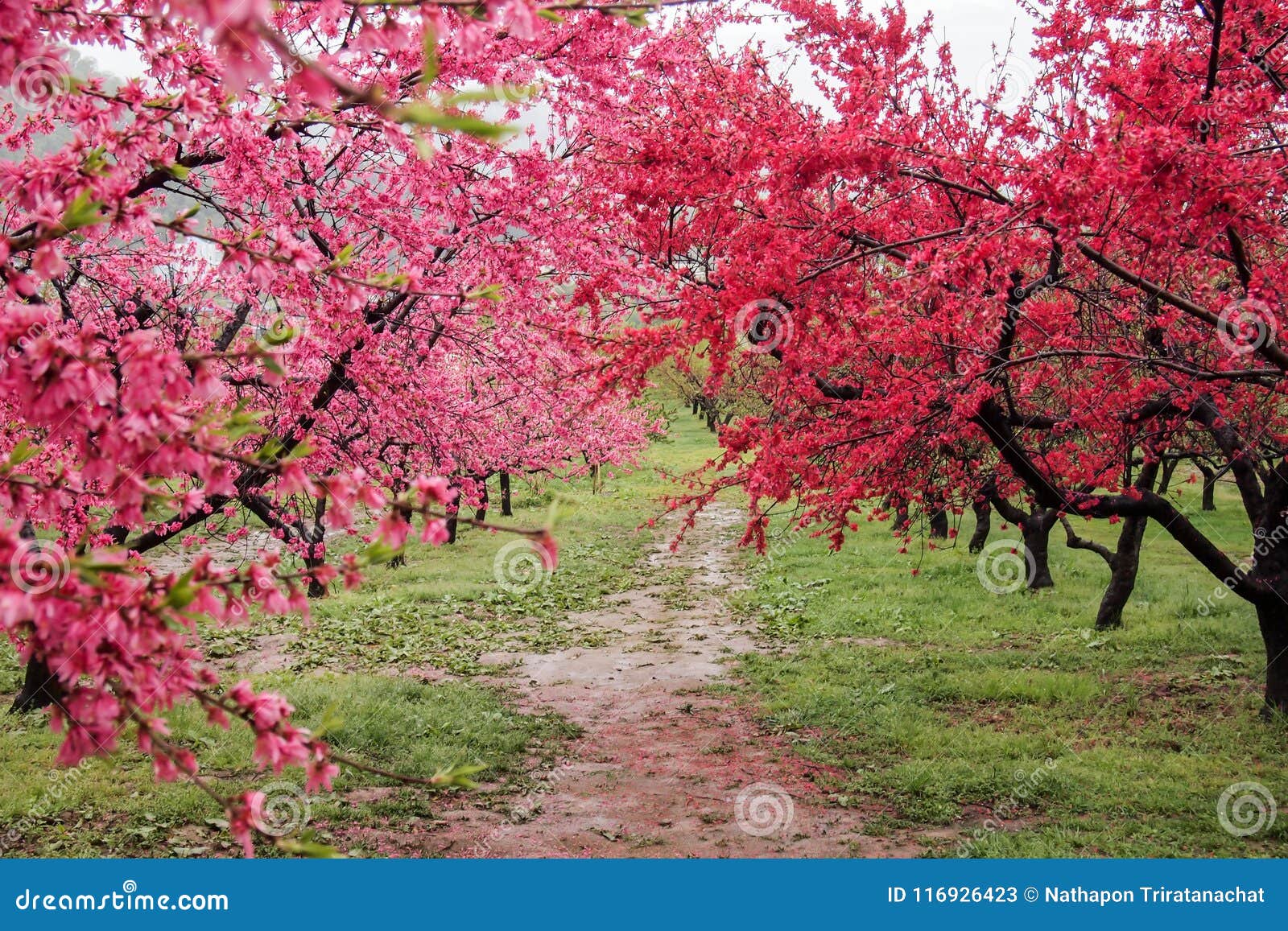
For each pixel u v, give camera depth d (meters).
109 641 2.00
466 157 7.62
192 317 9.03
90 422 2.07
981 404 7.39
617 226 8.38
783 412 8.16
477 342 9.89
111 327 8.45
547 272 8.67
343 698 9.97
